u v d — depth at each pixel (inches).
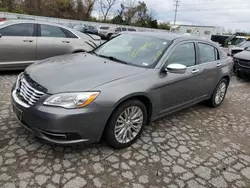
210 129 140.9
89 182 86.0
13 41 205.9
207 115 163.0
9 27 205.9
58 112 86.8
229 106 188.9
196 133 133.4
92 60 122.8
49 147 104.3
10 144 104.0
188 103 146.3
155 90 113.7
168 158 105.7
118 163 98.4
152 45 131.7
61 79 96.7
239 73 298.7
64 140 91.0
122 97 97.7
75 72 103.3
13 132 113.8
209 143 123.6
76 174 89.4
